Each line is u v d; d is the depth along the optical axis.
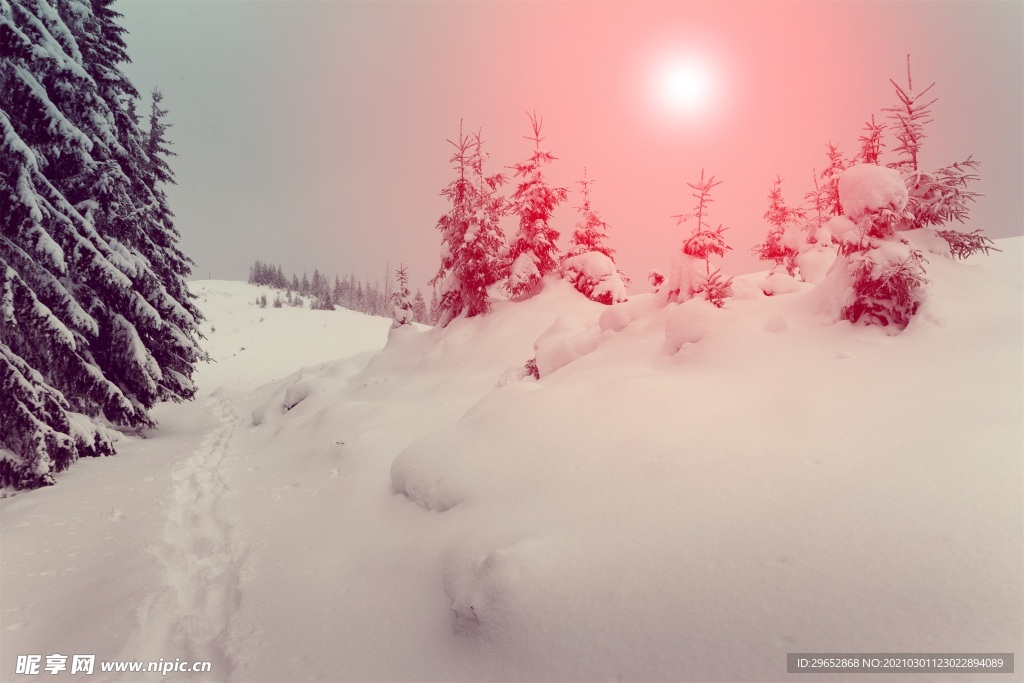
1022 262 13.58
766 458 5.29
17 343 11.10
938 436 4.95
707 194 11.84
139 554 7.32
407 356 24.92
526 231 25.31
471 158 25.25
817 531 4.02
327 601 5.60
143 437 17.47
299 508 8.70
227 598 6.16
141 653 5.00
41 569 6.96
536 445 6.71
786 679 2.98
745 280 12.09
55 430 11.02
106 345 16.12
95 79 16.69
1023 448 4.44
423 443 7.80
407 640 4.66
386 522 7.04
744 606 3.54
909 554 3.58
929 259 8.32
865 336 7.76
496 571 4.42
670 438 6.11
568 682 3.51
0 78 10.50
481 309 24.33
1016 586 3.14
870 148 12.45
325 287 120.62
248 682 4.47
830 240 21.19
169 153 24.44
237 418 22.36
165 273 21.33
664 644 3.48
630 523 4.77
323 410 15.02
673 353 9.16
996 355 6.11
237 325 67.56
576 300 22.28
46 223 11.45
